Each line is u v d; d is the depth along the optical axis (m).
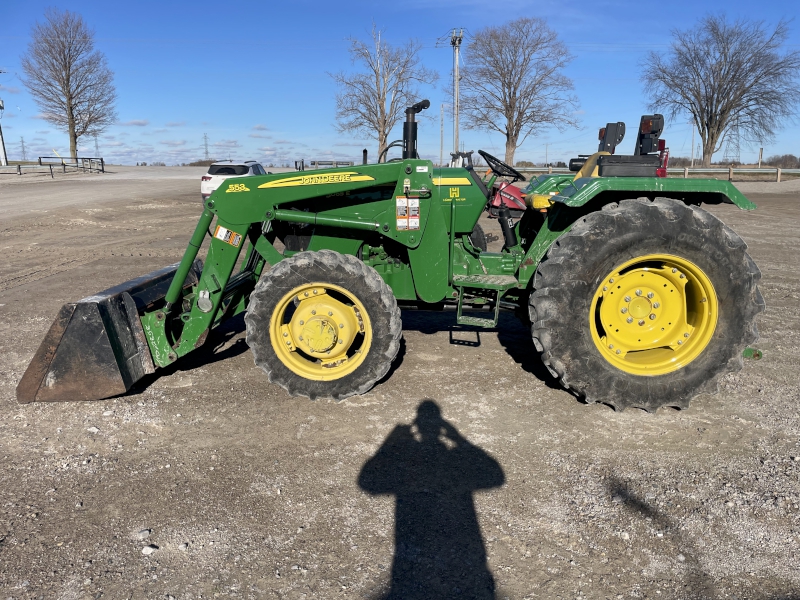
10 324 5.73
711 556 2.35
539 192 4.28
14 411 3.73
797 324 5.54
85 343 3.75
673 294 3.64
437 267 4.11
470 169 4.59
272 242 4.59
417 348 4.92
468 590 2.18
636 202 3.53
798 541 2.43
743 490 2.77
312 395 3.82
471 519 2.59
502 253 4.49
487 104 32.91
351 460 3.10
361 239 4.32
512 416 3.60
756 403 3.74
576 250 3.42
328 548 2.42
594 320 3.53
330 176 3.96
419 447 3.23
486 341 5.12
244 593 2.18
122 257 9.75
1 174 33.31
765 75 33.69
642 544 2.42
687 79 35.72
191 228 13.62
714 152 36.41
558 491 2.79
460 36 30.70
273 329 3.79
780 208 17.09
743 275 3.47
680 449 3.17
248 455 3.16
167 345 4.04
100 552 2.41
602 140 4.91
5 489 2.86
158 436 3.39
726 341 3.53
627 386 3.52
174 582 2.24
